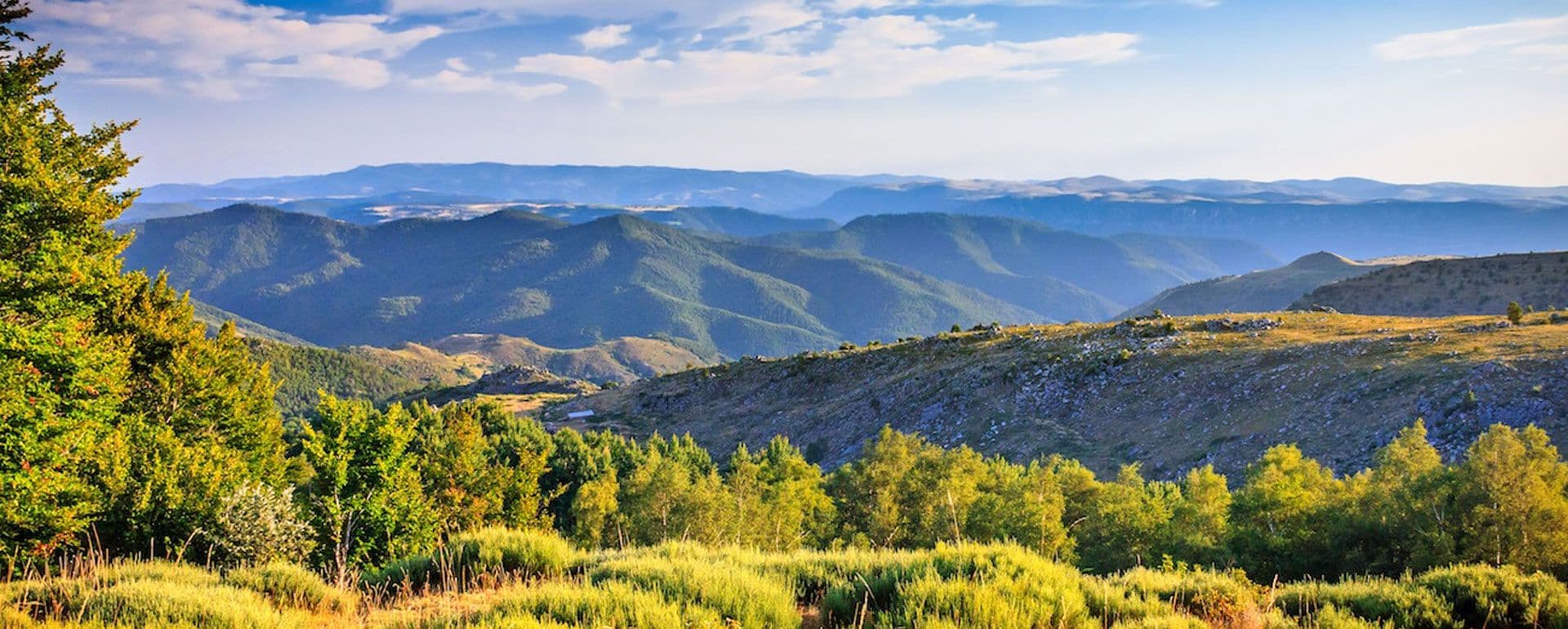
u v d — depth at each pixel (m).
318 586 12.50
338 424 36.06
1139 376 70.44
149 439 29.23
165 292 44.25
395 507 33.50
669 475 46.50
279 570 12.86
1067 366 76.75
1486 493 24.03
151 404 38.97
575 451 75.00
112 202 33.03
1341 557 26.83
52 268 25.39
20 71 27.98
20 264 24.88
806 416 97.00
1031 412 73.25
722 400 113.75
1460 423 45.44
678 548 14.77
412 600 12.41
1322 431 51.38
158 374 38.69
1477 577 11.77
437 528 34.75
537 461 53.84
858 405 91.56
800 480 52.97
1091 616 11.01
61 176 30.02
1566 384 44.84
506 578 12.98
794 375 110.44
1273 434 53.81
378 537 32.59
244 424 42.81
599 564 13.64
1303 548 27.91
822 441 88.56
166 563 13.28
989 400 77.69
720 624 9.85
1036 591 10.88
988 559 12.31
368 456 34.28
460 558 13.92
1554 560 22.38
